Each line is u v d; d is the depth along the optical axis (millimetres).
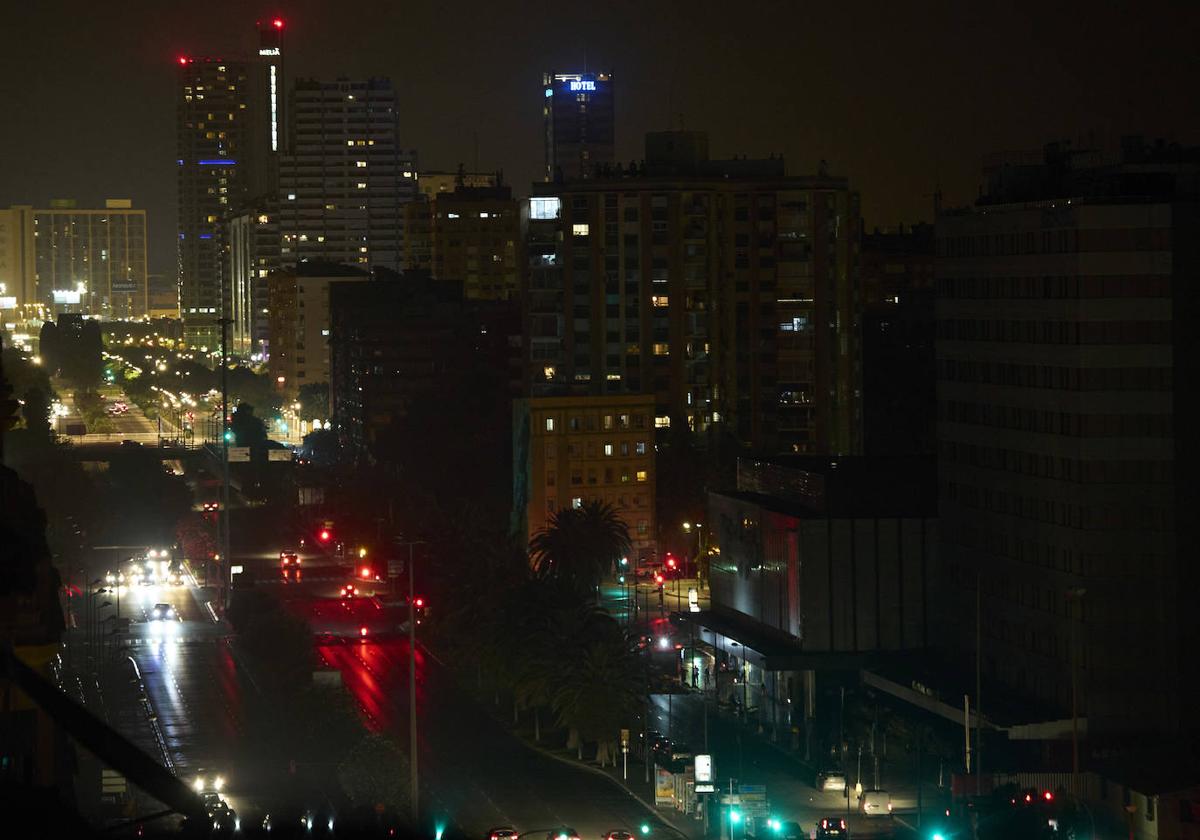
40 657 44688
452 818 187875
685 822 189750
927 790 197375
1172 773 177500
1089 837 168250
